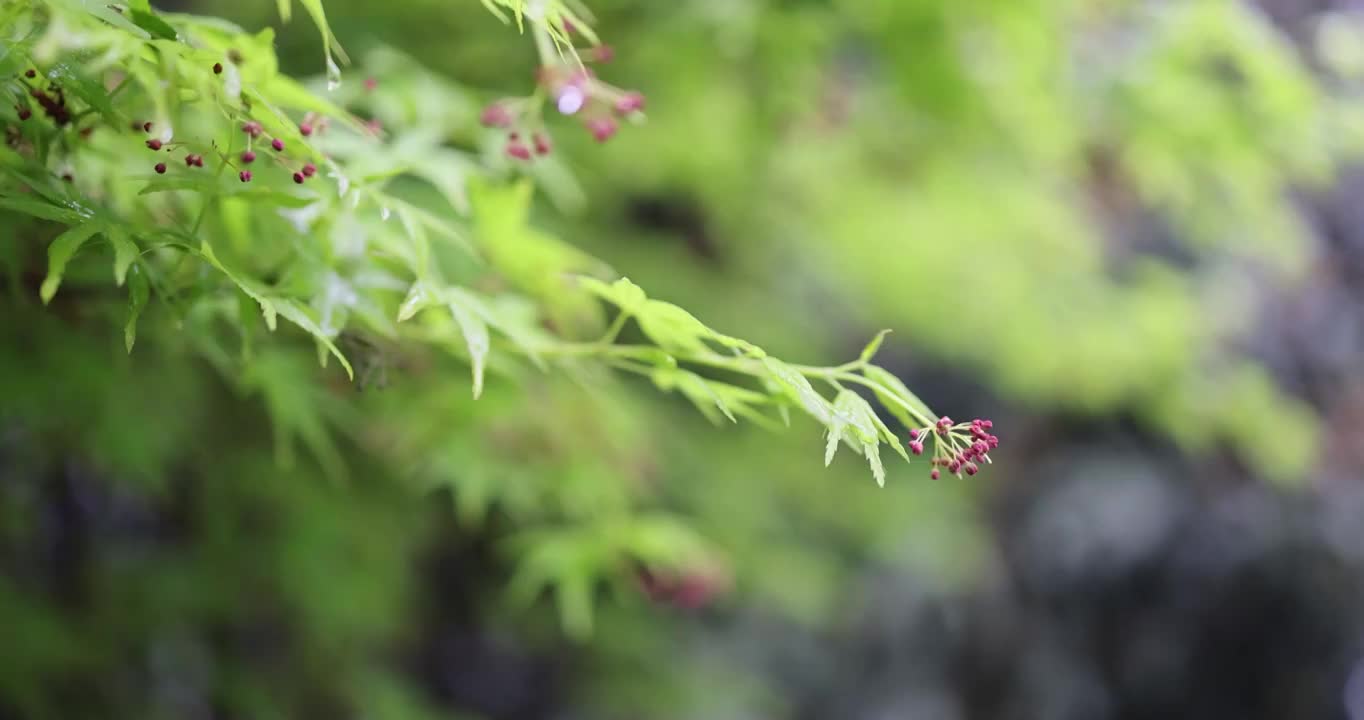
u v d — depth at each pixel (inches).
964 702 294.8
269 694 146.5
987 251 178.7
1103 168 160.6
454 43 134.1
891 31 124.5
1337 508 295.7
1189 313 195.0
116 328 74.9
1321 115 142.2
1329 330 309.6
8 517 122.7
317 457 123.7
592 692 194.1
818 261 206.1
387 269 64.4
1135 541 294.7
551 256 73.7
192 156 50.1
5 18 44.3
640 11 128.2
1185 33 131.6
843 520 202.2
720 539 167.8
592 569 98.7
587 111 72.6
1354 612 293.1
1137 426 307.7
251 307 54.6
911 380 294.8
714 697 198.7
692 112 136.8
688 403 179.6
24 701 118.9
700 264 187.6
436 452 95.0
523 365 97.5
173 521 139.6
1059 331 185.0
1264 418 200.8
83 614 132.2
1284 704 300.0
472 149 103.5
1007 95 136.8
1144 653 303.6
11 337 79.5
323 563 133.3
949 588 275.4
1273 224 165.3
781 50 125.0
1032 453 311.7
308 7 48.5
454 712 169.5
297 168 54.0
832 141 145.1
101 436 95.3
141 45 44.3
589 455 100.6
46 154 51.4
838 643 271.9
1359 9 262.5
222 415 114.7
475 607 191.2
